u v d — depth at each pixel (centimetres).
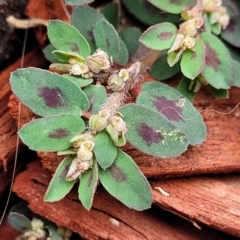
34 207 10
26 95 8
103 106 9
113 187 8
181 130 9
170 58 9
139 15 11
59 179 8
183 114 9
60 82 9
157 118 9
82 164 8
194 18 9
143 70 10
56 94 9
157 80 10
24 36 11
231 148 10
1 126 10
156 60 10
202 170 9
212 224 9
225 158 9
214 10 10
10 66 11
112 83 9
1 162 10
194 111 9
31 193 10
